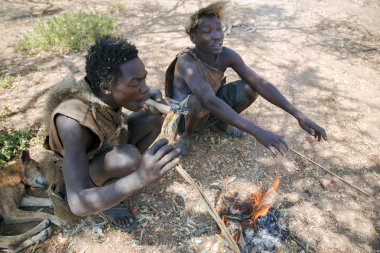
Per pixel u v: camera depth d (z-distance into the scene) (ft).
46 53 16.21
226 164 10.32
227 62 9.78
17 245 8.04
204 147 10.89
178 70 9.38
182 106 8.43
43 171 9.23
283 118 12.26
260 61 15.87
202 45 9.01
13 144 10.64
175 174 9.93
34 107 12.48
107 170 7.30
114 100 6.66
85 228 8.43
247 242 8.04
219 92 10.55
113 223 8.40
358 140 11.43
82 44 16.79
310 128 9.21
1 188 8.84
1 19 19.97
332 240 8.32
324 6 23.18
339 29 19.74
